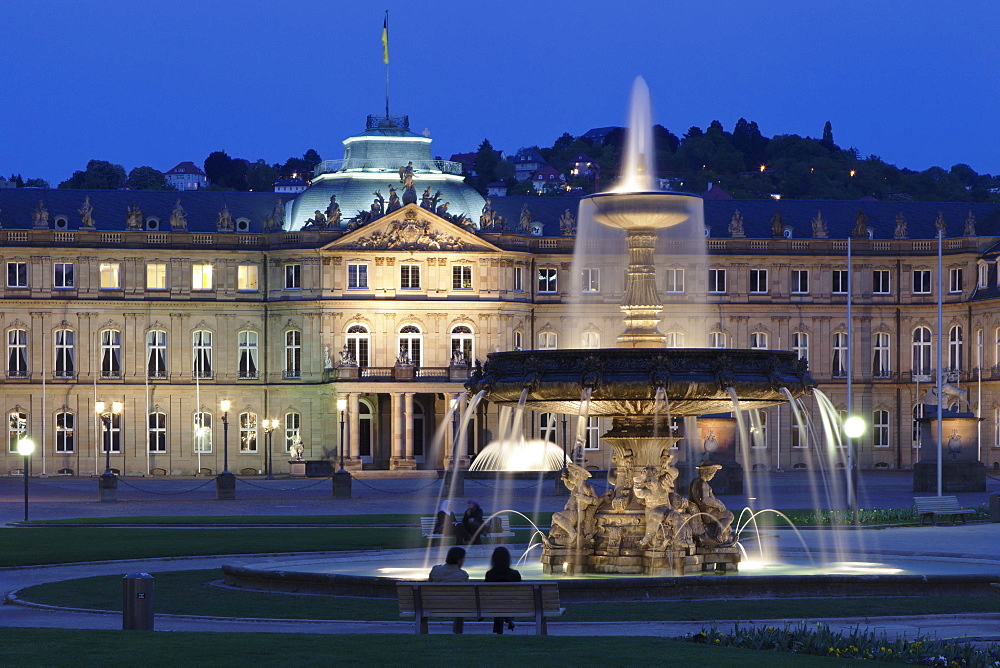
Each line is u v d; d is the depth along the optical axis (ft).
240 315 512.22
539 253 521.24
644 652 107.04
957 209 557.33
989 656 108.47
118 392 504.84
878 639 118.11
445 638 112.88
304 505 333.42
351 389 490.49
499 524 233.14
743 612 140.15
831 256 532.32
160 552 213.25
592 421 510.99
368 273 504.43
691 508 167.12
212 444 510.58
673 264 523.70
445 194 533.96
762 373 157.38
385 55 545.85
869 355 533.14
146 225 514.27
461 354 499.10
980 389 503.61
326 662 101.50
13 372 500.74
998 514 265.34
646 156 168.66
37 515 312.71
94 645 109.09
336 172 536.83
